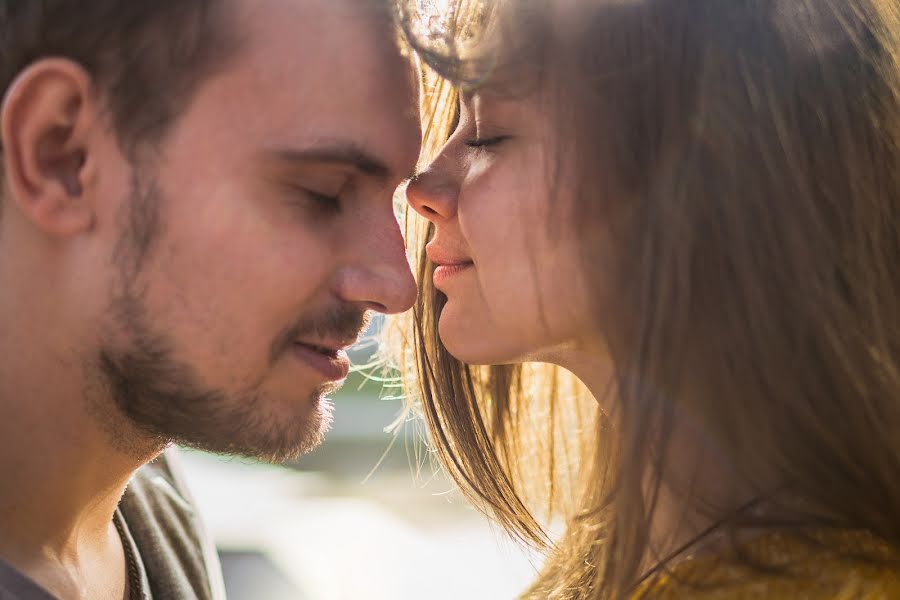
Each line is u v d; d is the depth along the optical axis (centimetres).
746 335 112
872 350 112
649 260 116
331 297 131
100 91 119
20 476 125
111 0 117
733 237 113
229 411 129
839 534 107
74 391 125
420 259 163
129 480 141
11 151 118
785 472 111
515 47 124
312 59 123
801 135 113
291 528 506
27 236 122
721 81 114
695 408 116
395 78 129
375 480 616
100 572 137
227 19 120
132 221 122
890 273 115
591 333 126
